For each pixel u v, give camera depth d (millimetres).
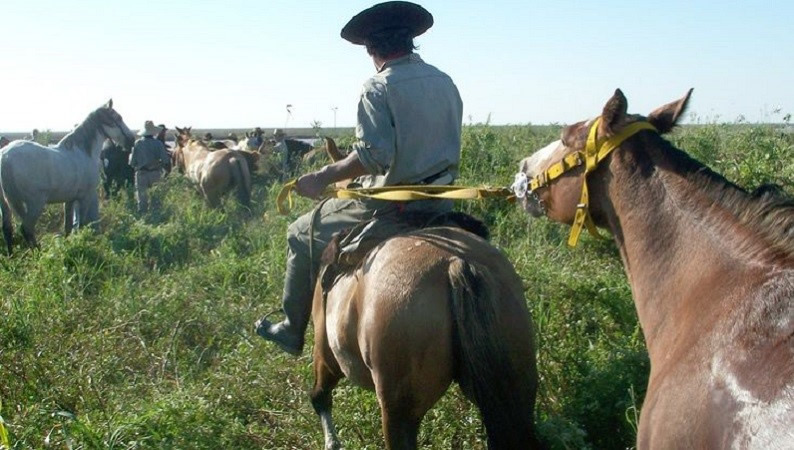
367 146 4566
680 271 2896
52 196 12867
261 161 19094
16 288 8789
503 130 16938
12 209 12617
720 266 2779
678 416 2562
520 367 4066
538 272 7309
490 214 10242
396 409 4160
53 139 29344
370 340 4180
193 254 11438
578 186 3266
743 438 2330
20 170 12344
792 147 9883
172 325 7637
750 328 2512
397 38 4754
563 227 9477
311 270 5125
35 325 7062
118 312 7758
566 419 5227
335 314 4613
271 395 6156
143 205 16828
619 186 3090
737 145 11227
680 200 2957
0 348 6422
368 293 4254
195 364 7035
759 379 2375
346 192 4738
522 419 4035
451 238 4332
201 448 5047
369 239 4660
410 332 4035
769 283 2588
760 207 2789
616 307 6824
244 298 8328
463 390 4086
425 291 4043
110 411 5656
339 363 4730
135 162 16750
